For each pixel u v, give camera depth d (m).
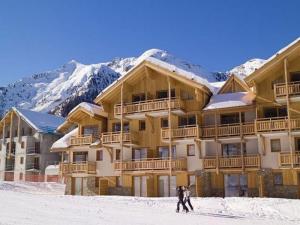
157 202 33.84
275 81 40.19
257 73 39.53
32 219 19.95
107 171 47.72
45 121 77.56
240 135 40.25
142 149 45.94
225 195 40.81
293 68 39.47
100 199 35.16
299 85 37.66
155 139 45.00
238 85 44.59
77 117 50.38
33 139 74.50
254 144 40.44
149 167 43.25
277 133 38.06
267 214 28.67
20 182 57.44
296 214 28.73
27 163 73.31
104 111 48.28
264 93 40.28
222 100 42.22
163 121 45.16
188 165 42.59
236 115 42.12
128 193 45.72
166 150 44.50
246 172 39.84
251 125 40.06
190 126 42.62
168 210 28.86
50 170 68.44
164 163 42.56
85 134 50.09
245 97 41.69
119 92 47.78
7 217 20.16
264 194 38.72
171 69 43.69
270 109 40.47
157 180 44.19
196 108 43.12
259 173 39.03
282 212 29.33
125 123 47.47
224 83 46.03
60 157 74.19
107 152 48.19
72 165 48.88
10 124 77.19
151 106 44.00
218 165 40.41
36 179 69.81
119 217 23.02
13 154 75.69
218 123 42.59
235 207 31.42
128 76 45.72
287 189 38.06
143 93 46.50
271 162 38.97
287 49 38.16
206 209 30.53
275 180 38.88
